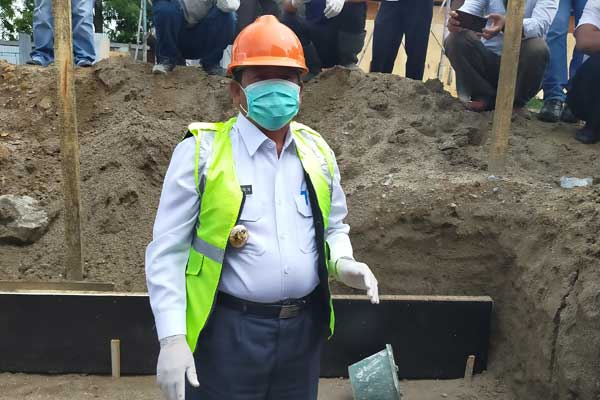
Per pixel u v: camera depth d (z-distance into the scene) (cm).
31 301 334
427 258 364
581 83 439
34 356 339
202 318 164
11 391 323
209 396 179
